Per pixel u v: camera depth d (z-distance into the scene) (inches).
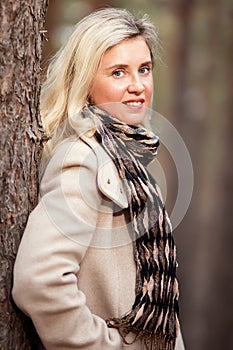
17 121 158.2
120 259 156.2
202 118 1102.4
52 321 146.6
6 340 155.8
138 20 164.7
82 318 148.2
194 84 1084.5
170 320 161.6
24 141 159.5
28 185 160.2
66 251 145.6
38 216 148.9
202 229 1074.7
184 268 1006.4
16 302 148.0
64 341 147.7
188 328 857.5
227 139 1092.5
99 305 154.0
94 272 152.5
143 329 155.5
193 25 1032.2
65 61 163.8
